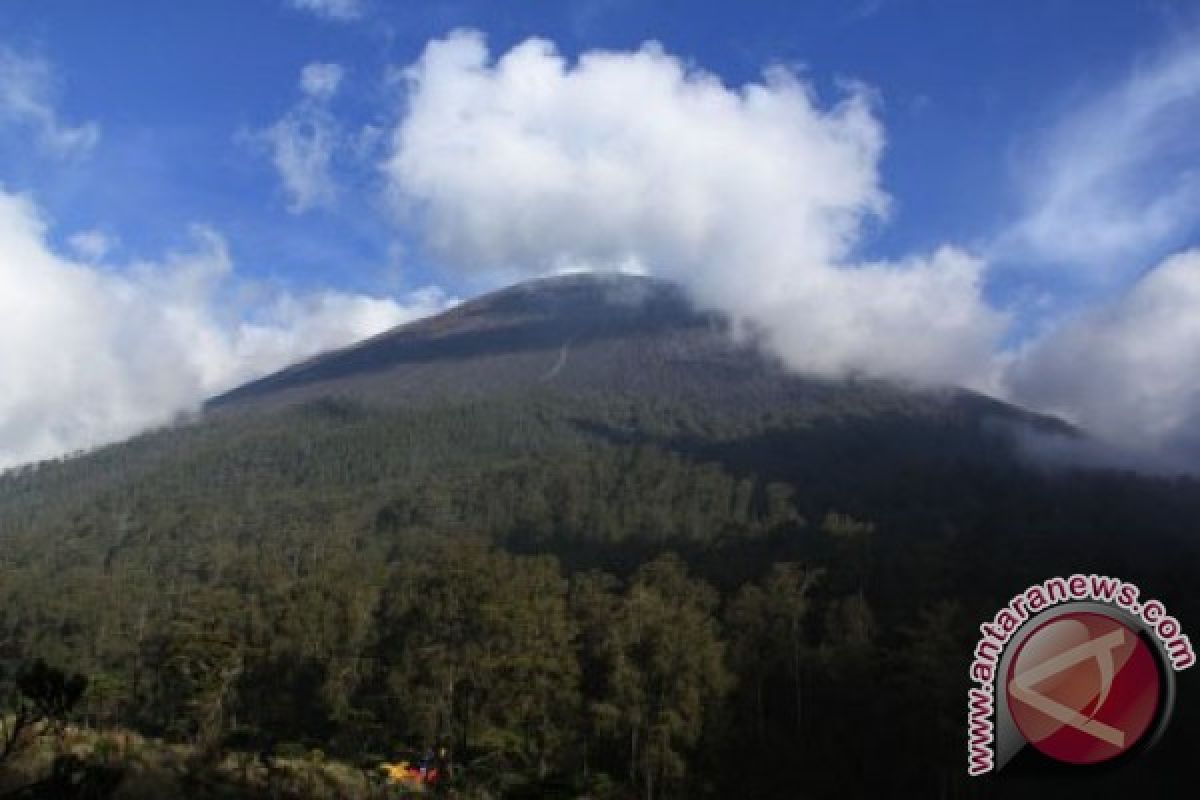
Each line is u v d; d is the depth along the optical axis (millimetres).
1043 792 55500
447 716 63469
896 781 62250
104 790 15367
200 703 62438
